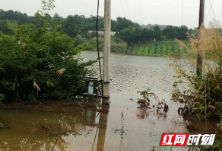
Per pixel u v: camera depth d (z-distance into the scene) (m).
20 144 4.95
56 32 9.06
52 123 6.26
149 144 5.15
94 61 9.18
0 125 5.92
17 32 8.21
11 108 7.39
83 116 6.92
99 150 4.77
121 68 19.44
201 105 6.75
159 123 6.51
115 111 7.50
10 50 7.78
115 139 5.36
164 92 10.59
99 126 6.15
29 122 6.27
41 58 8.20
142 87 11.66
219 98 6.80
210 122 6.66
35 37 8.61
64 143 5.07
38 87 7.42
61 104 8.00
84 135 5.55
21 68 7.56
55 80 8.09
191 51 7.26
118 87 11.46
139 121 6.63
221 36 6.66
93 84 8.42
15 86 7.89
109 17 8.23
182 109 7.50
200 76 7.20
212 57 6.81
